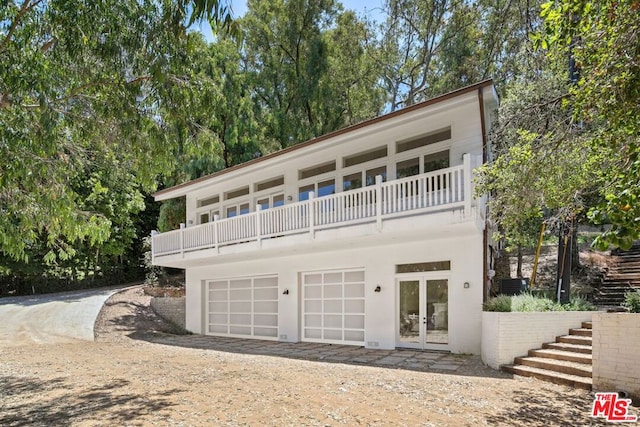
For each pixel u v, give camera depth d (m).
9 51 5.70
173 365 10.28
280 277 15.64
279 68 25.33
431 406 6.46
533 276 15.05
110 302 21.48
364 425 5.61
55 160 7.86
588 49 5.68
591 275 16.22
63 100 6.96
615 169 5.69
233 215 17.98
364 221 11.59
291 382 8.12
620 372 6.98
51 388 8.05
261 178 16.77
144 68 6.41
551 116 8.27
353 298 13.70
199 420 5.86
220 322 18.02
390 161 13.02
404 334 12.46
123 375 9.12
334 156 14.41
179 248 17.55
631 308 9.12
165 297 20.88
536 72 11.96
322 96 24.58
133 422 5.86
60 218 8.09
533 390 7.44
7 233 7.47
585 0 4.98
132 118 6.78
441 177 10.30
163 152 7.74
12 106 6.27
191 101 7.17
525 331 9.43
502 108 12.99
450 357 10.81
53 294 25.33
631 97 4.93
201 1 4.58
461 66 21.66
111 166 10.00
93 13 5.71
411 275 12.38
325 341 14.30
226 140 22.27
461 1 21.61
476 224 10.01
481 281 11.01
